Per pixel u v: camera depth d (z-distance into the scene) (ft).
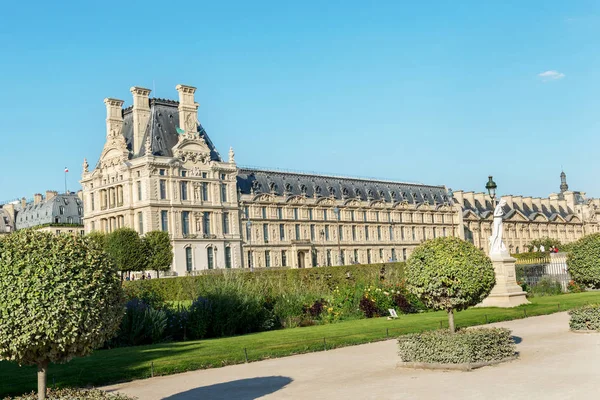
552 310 179.73
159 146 451.94
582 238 171.42
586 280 168.14
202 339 153.17
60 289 68.13
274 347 126.72
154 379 103.76
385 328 150.00
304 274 284.00
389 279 220.23
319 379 96.27
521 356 107.34
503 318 165.37
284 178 548.72
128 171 446.19
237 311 161.27
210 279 181.98
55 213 598.34
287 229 532.32
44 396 71.36
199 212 457.68
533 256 367.04
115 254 374.22
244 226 499.10
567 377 86.99
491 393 80.07
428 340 100.68
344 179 604.90
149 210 431.02
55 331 67.77
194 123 474.90
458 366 97.76
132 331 146.72
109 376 102.68
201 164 467.52
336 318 179.42
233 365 114.73
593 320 130.93
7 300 67.00
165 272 426.10
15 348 67.31
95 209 476.54
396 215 632.79
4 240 69.87
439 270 105.81
